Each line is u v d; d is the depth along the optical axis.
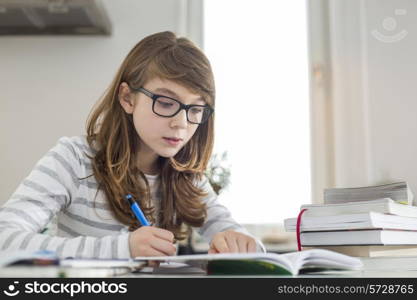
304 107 2.35
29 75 2.37
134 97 1.02
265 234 2.25
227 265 0.56
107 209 1.02
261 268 0.53
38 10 2.13
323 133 2.31
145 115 0.98
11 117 2.34
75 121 2.33
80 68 2.37
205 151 1.12
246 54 2.39
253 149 2.32
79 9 2.12
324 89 2.35
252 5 2.43
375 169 2.28
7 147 2.32
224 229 1.10
